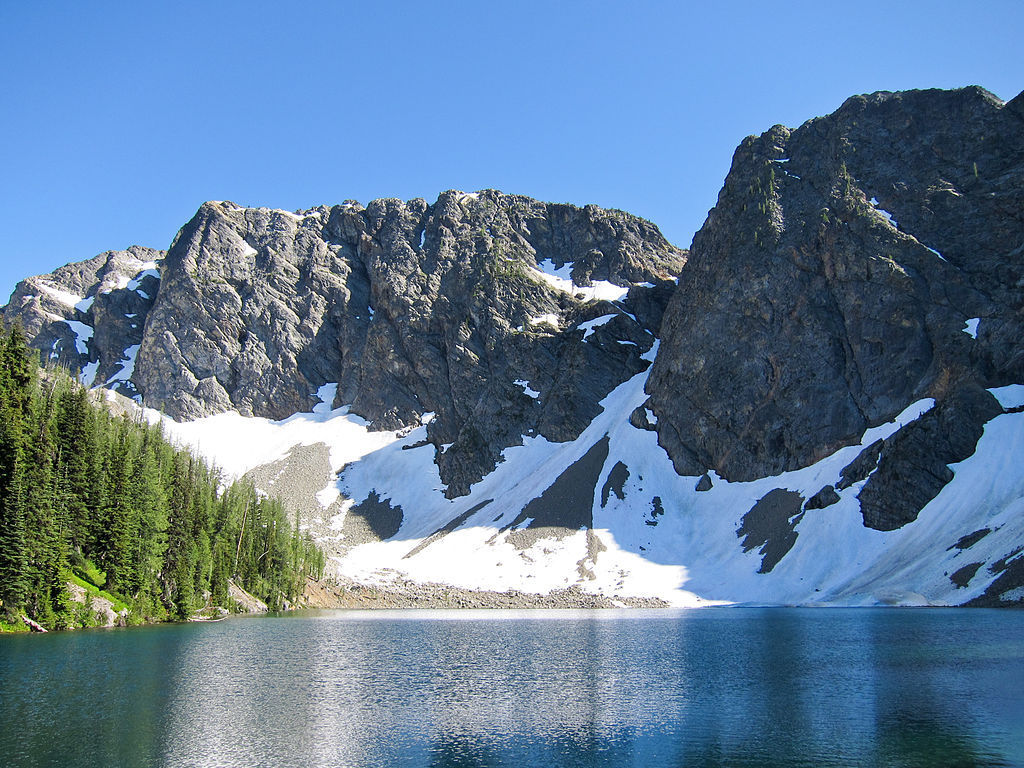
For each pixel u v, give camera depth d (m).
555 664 75.88
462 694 62.19
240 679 67.12
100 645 83.00
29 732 49.91
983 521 126.88
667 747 47.38
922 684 62.53
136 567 108.69
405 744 48.41
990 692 59.34
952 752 45.06
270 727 51.88
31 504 92.69
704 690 62.94
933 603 116.12
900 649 78.69
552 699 60.41
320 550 169.38
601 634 100.19
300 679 67.69
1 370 102.12
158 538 113.19
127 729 50.84
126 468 108.94
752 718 53.69
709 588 148.75
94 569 107.94
